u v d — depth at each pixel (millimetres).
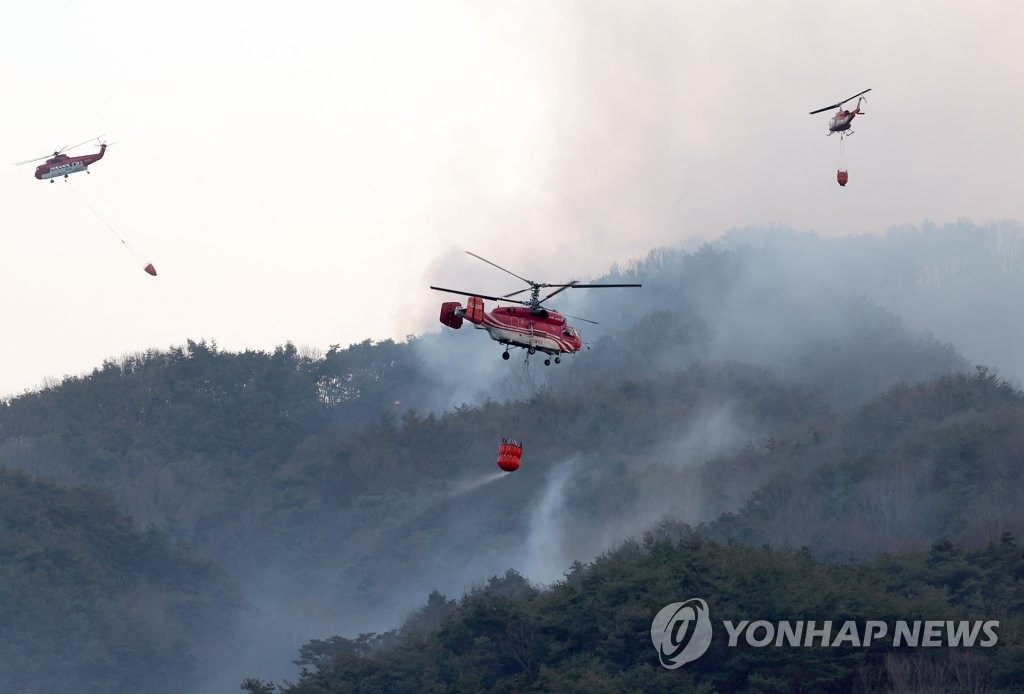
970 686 108750
